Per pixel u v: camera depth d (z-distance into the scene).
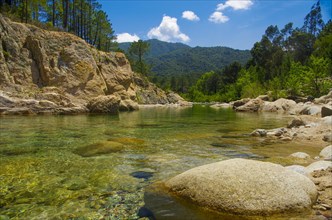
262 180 4.91
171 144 10.92
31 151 9.29
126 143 10.82
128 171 7.14
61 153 9.04
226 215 4.50
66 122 18.09
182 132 14.45
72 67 32.88
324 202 4.85
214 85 117.62
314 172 6.27
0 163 7.77
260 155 9.05
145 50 88.00
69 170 7.18
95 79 34.44
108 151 9.38
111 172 7.05
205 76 126.31
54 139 11.59
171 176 6.73
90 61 35.69
